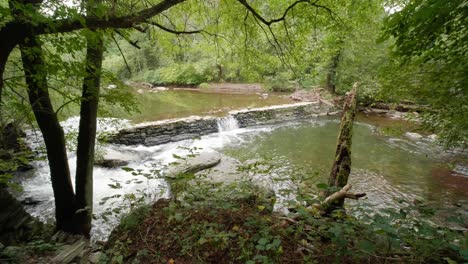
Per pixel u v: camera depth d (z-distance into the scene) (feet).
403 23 9.26
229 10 16.34
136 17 8.20
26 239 10.87
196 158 24.09
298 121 46.96
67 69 8.64
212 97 60.80
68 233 12.77
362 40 26.45
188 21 17.89
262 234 7.65
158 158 28.73
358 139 36.09
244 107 49.19
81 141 13.74
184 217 9.16
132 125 32.94
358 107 52.49
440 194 20.76
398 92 14.26
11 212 10.79
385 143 34.22
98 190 20.71
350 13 15.28
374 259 6.98
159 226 9.18
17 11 7.20
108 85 14.20
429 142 33.71
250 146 33.32
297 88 65.36
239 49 17.83
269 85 67.26
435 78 12.11
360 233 7.25
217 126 39.55
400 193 21.02
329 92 57.16
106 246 9.42
